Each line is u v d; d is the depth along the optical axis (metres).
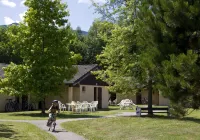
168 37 10.38
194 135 14.48
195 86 9.59
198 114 25.58
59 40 28.27
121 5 24.00
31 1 27.92
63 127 19.02
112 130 17.16
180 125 17.17
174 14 10.12
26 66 27.95
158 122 18.58
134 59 21.38
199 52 10.02
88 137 15.57
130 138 14.85
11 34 28.22
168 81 9.65
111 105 49.69
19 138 14.30
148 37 10.89
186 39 10.19
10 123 20.50
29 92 28.08
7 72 28.06
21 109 35.50
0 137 14.41
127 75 22.62
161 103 49.84
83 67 41.25
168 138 14.16
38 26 27.89
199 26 9.96
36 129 17.80
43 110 29.08
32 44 28.19
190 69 9.31
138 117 21.50
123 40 21.66
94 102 33.97
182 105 9.96
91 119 21.67
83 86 38.66
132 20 21.56
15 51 28.61
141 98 53.97
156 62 10.30
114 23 24.08
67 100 38.06
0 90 28.14
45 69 27.62
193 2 10.27
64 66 28.64
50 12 28.12
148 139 14.33
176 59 9.57
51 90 27.72
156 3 10.84
